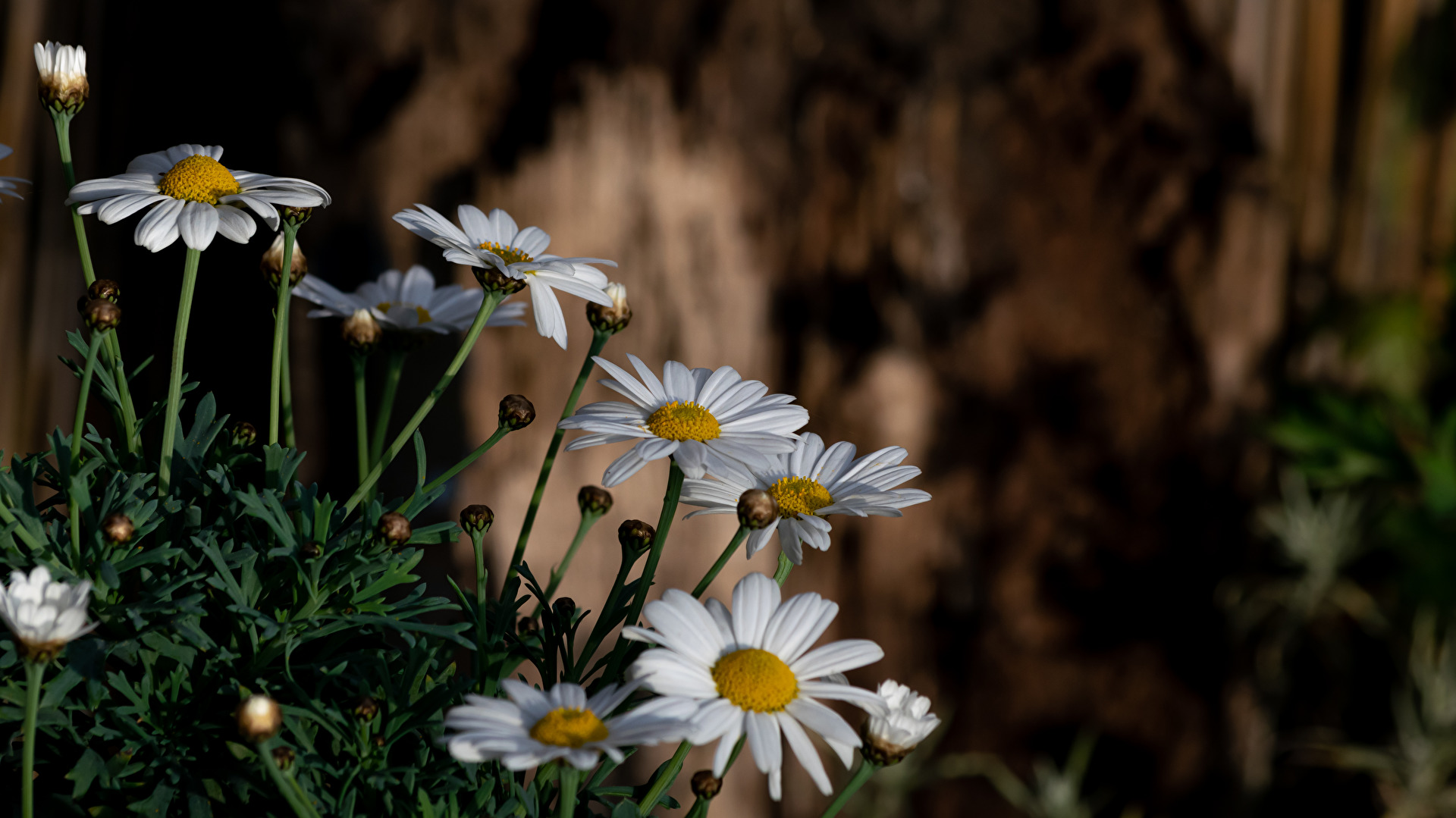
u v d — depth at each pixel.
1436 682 1.35
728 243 1.28
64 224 1.19
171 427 0.60
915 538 1.38
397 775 0.59
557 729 0.56
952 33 1.34
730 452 0.61
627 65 1.20
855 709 1.39
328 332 1.06
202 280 1.02
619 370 0.63
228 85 1.15
